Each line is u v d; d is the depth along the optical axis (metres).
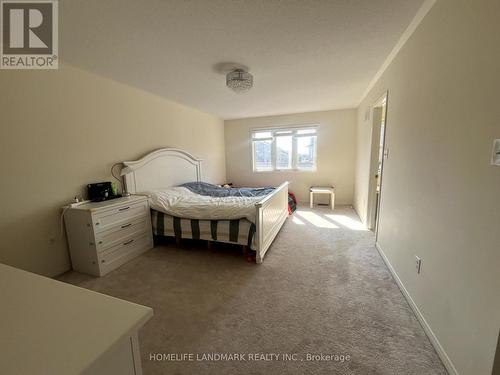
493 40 0.98
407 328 1.54
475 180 1.09
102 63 2.35
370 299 1.85
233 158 5.77
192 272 2.32
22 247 2.04
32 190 2.09
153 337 1.50
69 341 0.51
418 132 1.71
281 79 2.96
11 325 0.56
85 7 1.51
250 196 3.30
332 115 4.96
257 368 1.28
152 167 3.36
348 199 5.12
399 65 2.12
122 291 2.01
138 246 2.72
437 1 1.45
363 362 1.30
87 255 2.26
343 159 5.03
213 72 2.65
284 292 1.96
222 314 1.71
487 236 1.00
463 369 1.13
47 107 2.17
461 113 1.20
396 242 2.12
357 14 1.67
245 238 2.53
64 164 2.32
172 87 3.14
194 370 1.27
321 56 2.33
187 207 2.74
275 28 1.82
